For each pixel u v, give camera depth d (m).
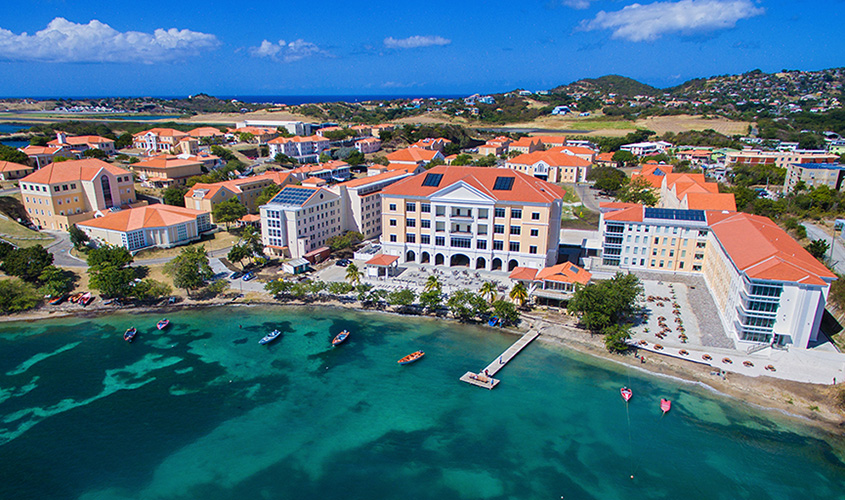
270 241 171.00
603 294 116.38
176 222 175.00
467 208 154.12
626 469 80.62
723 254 129.25
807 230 176.25
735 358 107.25
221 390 101.69
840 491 75.94
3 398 99.38
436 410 95.25
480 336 122.56
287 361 112.25
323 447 86.06
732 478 78.56
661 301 133.38
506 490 76.62
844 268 139.38
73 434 89.19
